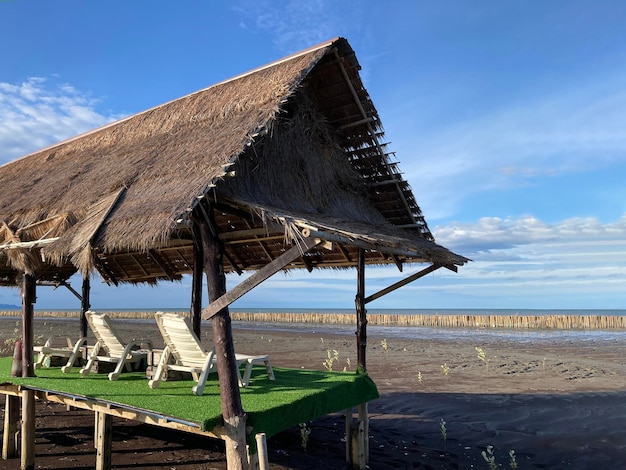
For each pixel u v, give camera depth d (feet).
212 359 17.88
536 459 19.76
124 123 26.07
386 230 22.02
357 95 21.70
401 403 29.91
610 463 19.07
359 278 22.13
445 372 39.63
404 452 20.83
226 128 18.13
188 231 21.81
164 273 33.14
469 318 116.16
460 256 21.25
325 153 22.39
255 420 13.93
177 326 17.62
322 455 20.68
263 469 13.17
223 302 13.91
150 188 16.35
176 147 19.20
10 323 128.16
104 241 14.21
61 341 62.59
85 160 23.90
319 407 17.01
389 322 126.62
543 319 107.45
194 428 13.88
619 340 72.95
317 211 20.18
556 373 40.27
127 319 174.60
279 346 64.28
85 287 30.12
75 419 25.67
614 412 26.58
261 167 18.08
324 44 20.35
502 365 45.09
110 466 16.97
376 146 23.00
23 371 20.02
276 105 17.30
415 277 22.18
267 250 27.94
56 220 17.72
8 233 19.38
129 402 15.62
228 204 16.19
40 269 19.43
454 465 19.17
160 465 19.04
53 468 18.45
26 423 18.39
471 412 27.40
